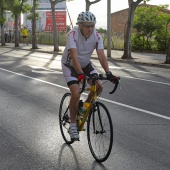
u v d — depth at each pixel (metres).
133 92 10.80
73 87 5.38
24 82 12.56
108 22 23.78
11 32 54.97
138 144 5.95
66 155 5.43
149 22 28.17
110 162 5.15
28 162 5.14
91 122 5.30
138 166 5.00
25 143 5.97
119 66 18.91
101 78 5.07
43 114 7.98
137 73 15.70
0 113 8.07
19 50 33.16
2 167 4.95
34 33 33.88
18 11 37.44
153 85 12.21
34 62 20.06
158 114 8.02
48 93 10.51
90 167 4.97
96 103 5.18
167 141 6.11
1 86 11.73
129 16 22.38
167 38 27.52
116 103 9.18
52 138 6.25
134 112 8.22
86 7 27.48
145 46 29.00
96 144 5.19
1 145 5.87
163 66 18.53
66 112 6.00
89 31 5.20
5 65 18.17
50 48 34.59
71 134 5.52
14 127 6.93
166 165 5.04
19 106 8.78
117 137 6.32
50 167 4.97
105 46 34.38
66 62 5.53
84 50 5.38
